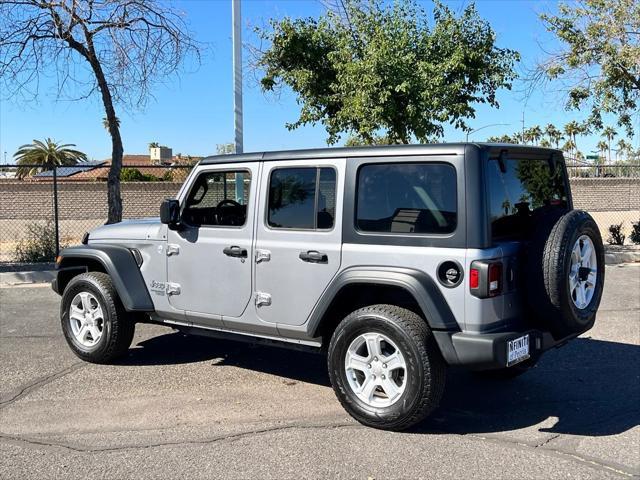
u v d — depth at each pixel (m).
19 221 25.28
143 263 5.86
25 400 5.11
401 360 4.30
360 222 4.55
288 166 4.93
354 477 3.74
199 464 3.93
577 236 4.37
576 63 13.62
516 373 5.57
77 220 25.75
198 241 5.41
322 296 4.68
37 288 10.64
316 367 6.07
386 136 12.10
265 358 6.37
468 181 4.16
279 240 4.91
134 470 3.84
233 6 11.37
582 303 4.52
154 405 5.01
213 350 6.66
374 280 4.38
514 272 4.36
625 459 4.00
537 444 4.24
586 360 6.25
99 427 4.54
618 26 12.96
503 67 12.41
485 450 4.14
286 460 3.98
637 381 5.61
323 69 12.83
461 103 11.79
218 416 4.77
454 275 4.16
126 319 5.99
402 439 4.32
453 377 5.75
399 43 11.48
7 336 7.28
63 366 6.06
